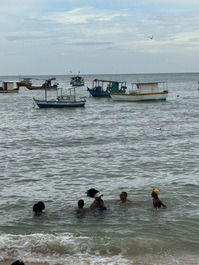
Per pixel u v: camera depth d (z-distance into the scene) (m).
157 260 11.92
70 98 77.69
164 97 86.25
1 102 93.62
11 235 13.52
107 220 15.12
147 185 20.02
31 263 11.79
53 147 32.59
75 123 51.16
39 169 24.38
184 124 48.00
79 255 12.28
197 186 19.66
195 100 91.25
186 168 23.97
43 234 13.66
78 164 25.64
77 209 16.31
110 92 91.69
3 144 34.38
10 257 12.16
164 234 13.77
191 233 13.84
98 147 32.28
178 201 17.27
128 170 23.73
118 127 46.12
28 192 19.23
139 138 36.94
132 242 13.04
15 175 22.89
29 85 145.88
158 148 31.23
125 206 16.61
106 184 20.48
